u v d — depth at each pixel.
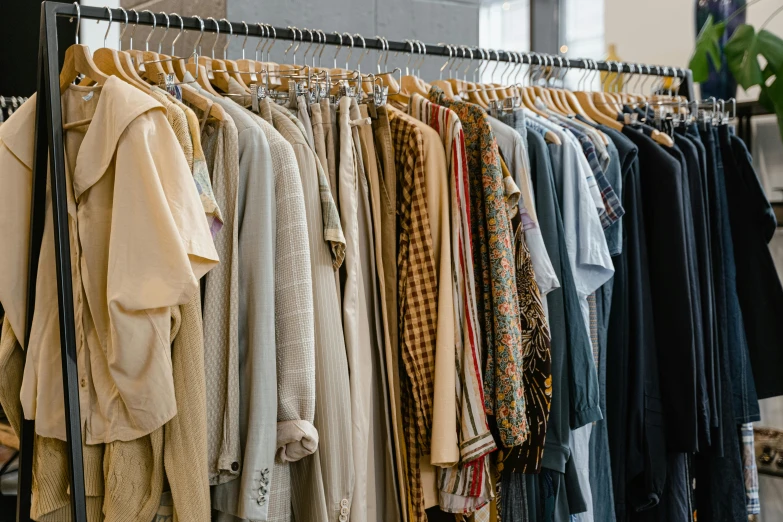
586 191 1.93
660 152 2.10
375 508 1.69
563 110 2.26
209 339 1.42
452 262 1.75
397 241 1.80
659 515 2.20
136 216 1.28
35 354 1.42
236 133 1.45
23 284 1.45
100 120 1.35
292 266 1.46
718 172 2.35
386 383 1.70
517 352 1.73
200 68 1.68
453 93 2.11
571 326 1.88
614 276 2.09
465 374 1.73
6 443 1.92
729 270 2.35
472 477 1.73
